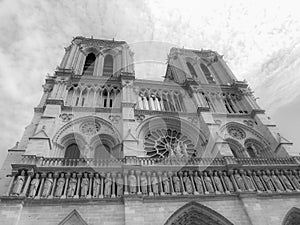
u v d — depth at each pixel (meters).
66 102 36.03
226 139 35.66
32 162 24.25
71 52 46.31
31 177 23.38
